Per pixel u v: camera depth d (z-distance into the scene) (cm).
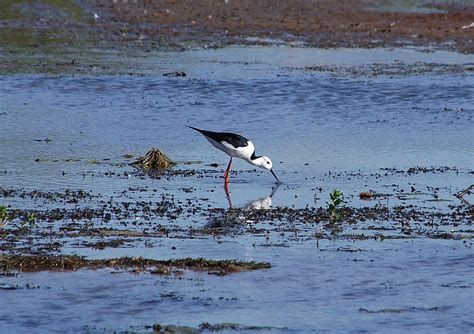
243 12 4547
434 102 2655
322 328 1052
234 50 3553
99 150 2048
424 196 1689
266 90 2775
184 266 1253
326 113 2488
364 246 1369
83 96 2642
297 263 1281
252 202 1638
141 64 3183
